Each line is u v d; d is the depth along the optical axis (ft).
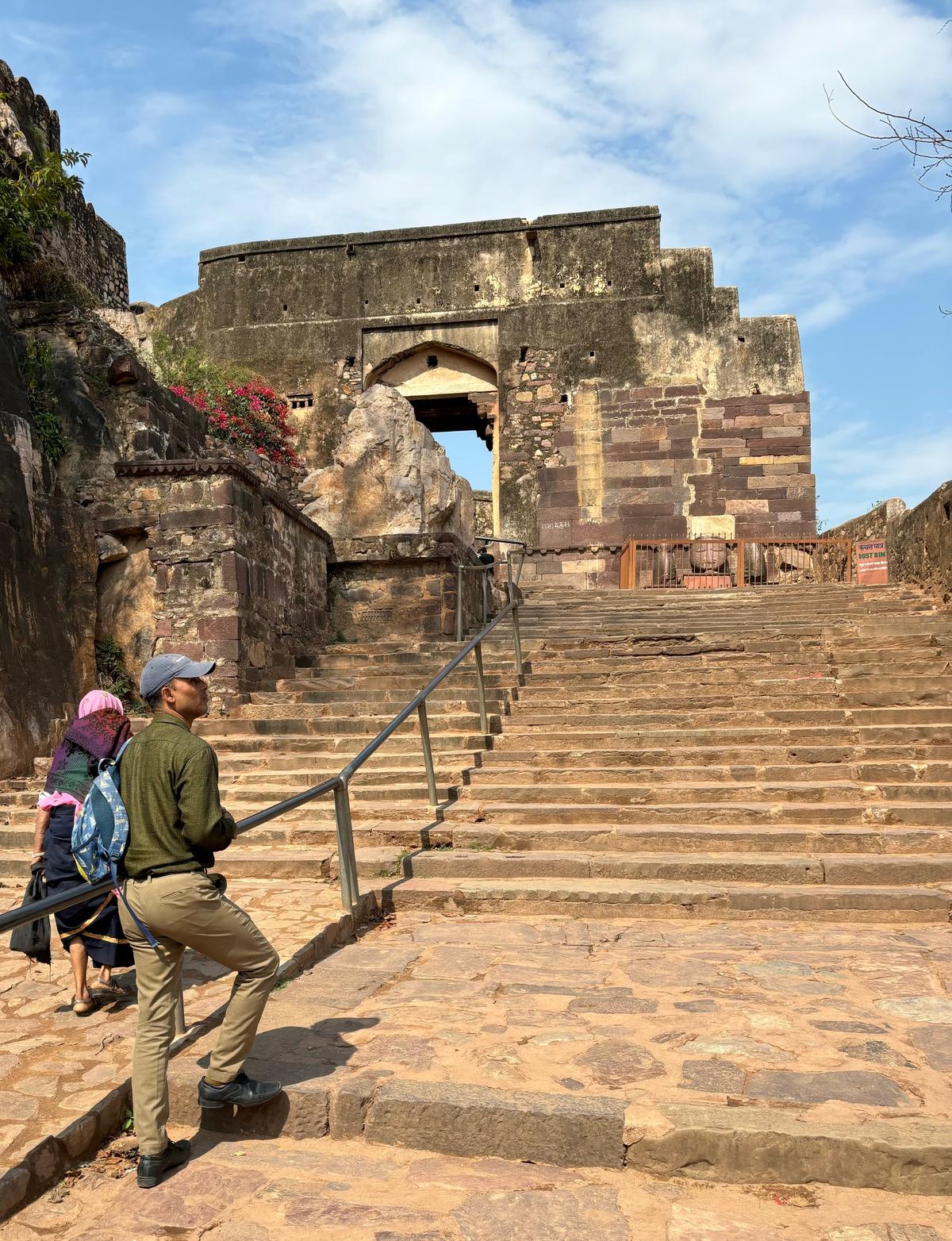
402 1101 10.14
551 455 64.08
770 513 61.82
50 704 28.60
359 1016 12.66
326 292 67.72
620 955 15.28
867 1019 12.12
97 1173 9.80
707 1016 12.31
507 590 44.27
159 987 9.80
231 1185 9.41
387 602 39.47
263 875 20.25
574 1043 11.51
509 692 29.84
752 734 25.16
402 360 67.87
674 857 19.40
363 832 21.29
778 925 17.15
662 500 62.64
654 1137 9.36
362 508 43.45
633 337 64.44
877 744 24.49
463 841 20.85
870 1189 8.94
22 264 40.73
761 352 63.57
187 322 69.15
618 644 34.42
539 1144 9.72
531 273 66.13
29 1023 12.96
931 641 31.48
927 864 18.26
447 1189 9.22
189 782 9.73
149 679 10.41
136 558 32.22
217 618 31.17
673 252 65.05
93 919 13.20
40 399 33.55
